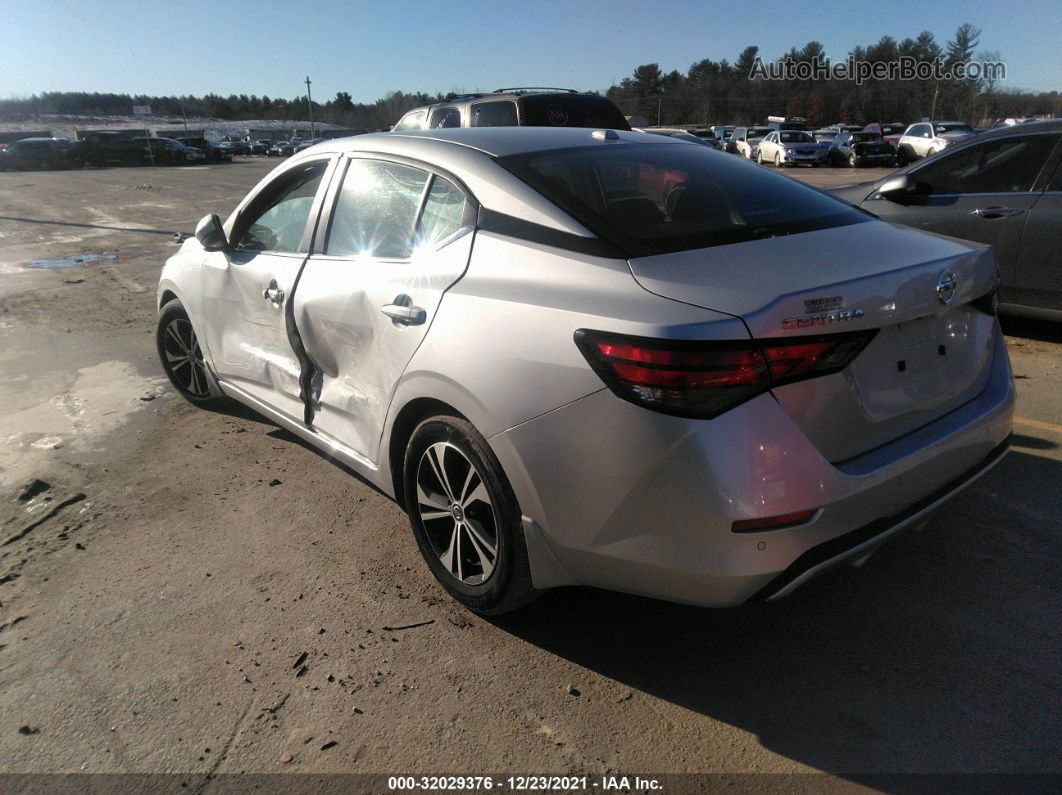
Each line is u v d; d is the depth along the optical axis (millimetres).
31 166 43969
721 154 3352
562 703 2393
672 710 2348
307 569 3168
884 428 2299
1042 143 5328
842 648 2572
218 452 4340
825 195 3109
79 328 7250
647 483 2088
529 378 2285
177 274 4551
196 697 2469
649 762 2164
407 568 3156
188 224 15727
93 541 3445
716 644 2631
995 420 2613
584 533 2246
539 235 2506
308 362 3469
